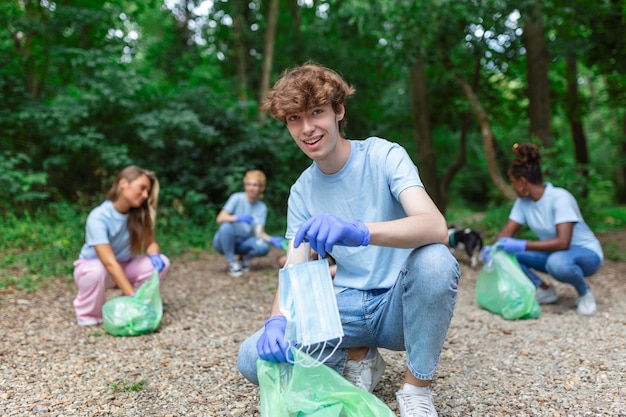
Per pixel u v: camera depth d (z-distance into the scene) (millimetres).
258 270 6305
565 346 3254
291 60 14844
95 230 3863
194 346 3422
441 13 7879
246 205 6047
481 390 2570
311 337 1854
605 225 9188
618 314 4020
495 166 9227
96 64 8820
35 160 8977
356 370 2266
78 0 9492
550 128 9383
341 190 2131
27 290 4918
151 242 4242
